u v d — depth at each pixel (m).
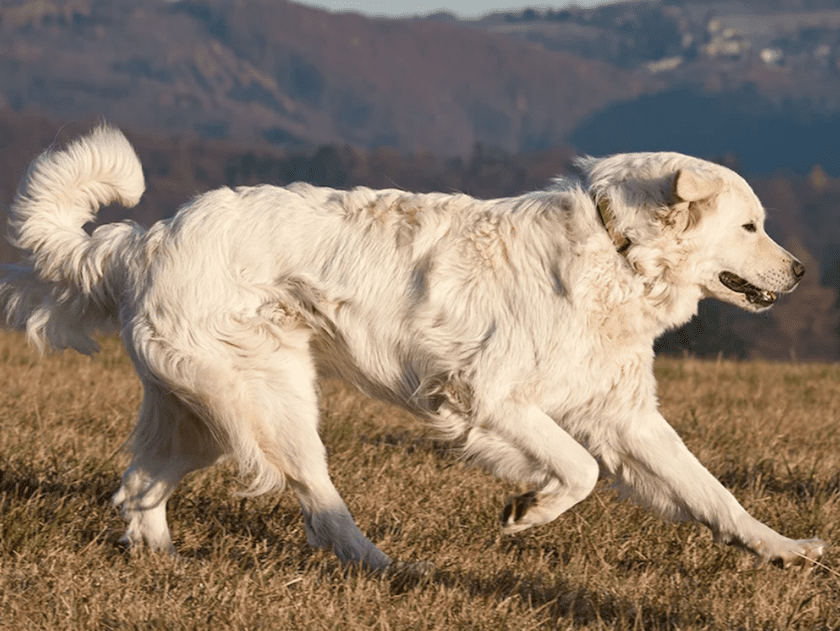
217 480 11.75
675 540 10.19
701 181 8.89
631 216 9.17
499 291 9.09
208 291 9.13
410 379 9.36
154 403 9.52
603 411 9.19
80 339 10.09
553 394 9.05
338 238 9.38
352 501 11.14
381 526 10.49
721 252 9.45
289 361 9.29
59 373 19.69
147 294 9.25
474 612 7.88
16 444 12.73
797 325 119.50
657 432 9.22
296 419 9.14
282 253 9.30
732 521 8.85
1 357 22.11
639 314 9.22
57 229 9.73
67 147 9.88
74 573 8.39
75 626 7.35
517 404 8.98
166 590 7.96
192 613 7.59
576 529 10.32
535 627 7.73
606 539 10.02
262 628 7.37
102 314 9.92
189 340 9.08
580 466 8.75
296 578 8.38
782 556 8.67
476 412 9.04
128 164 9.92
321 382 10.07
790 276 9.55
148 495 9.55
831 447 15.95
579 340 8.99
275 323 9.25
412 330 9.19
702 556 9.75
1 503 9.73
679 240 9.23
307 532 9.26
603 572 9.08
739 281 9.69
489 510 11.12
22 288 10.02
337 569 8.64
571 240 9.11
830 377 27.55
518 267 9.10
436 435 9.52
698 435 16.19
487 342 9.02
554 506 8.84
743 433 16.28
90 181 9.88
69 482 11.20
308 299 9.27
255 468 9.19
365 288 9.25
